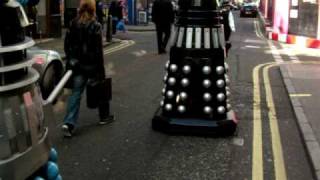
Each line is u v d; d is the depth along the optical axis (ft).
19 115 8.71
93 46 22.72
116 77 39.52
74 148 20.93
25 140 8.88
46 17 68.59
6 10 8.79
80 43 22.63
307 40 66.64
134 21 113.19
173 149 21.03
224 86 23.12
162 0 55.57
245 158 20.02
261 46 66.90
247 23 135.44
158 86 35.73
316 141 21.53
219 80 22.93
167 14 56.03
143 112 27.71
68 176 17.62
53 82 30.96
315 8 67.92
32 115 9.15
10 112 8.48
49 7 69.10
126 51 59.93
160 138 22.62
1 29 8.56
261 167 18.98
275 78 40.01
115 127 24.39
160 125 23.63
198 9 22.76
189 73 22.97
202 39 22.80
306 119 25.39
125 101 30.50
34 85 9.43
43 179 9.70
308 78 38.40
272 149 21.29
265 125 25.23
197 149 21.08
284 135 23.47
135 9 113.29
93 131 23.59
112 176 17.75
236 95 32.73
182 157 20.01
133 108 28.66
